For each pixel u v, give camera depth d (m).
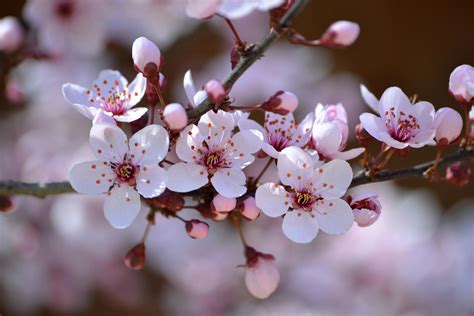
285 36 0.37
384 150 0.38
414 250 0.51
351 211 0.37
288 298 0.53
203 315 0.55
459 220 0.53
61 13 0.49
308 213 0.37
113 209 0.37
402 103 0.37
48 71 0.52
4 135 0.57
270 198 0.37
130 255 0.39
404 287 0.51
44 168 0.53
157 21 0.51
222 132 0.37
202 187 0.37
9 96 0.50
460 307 0.50
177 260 0.55
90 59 0.54
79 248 0.54
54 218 0.52
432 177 0.38
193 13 0.36
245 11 0.36
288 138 0.38
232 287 0.55
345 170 0.37
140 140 0.37
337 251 0.52
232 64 0.37
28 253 0.53
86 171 0.37
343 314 0.51
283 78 0.56
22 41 0.48
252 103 0.55
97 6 0.49
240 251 0.56
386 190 0.55
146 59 0.37
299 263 0.53
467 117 0.38
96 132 0.37
